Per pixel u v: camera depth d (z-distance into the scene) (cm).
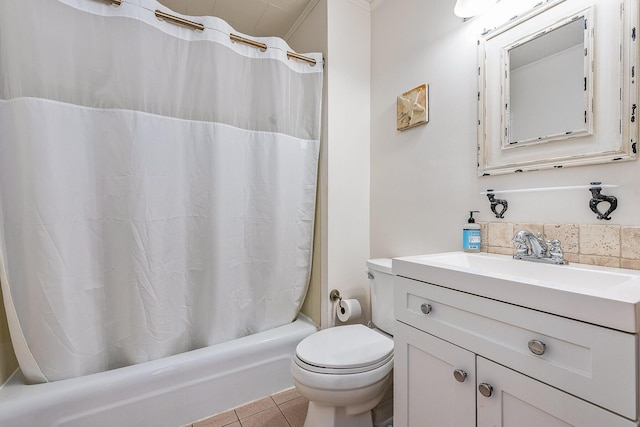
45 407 103
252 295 161
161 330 132
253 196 160
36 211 107
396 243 165
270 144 161
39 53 107
